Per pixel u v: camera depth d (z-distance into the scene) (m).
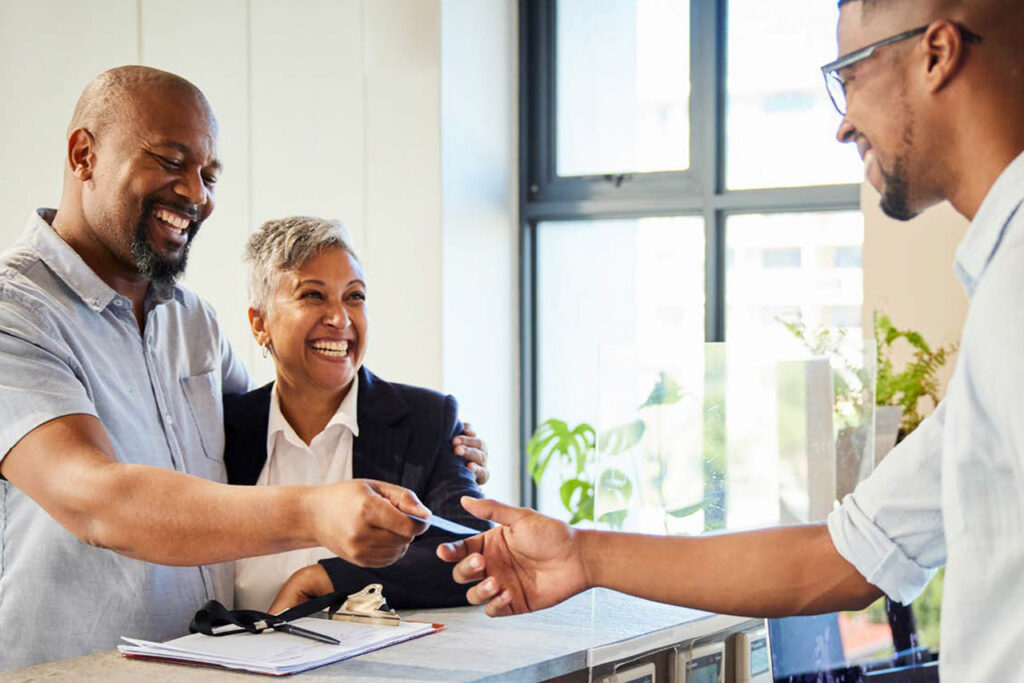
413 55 4.12
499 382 4.41
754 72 4.16
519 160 4.49
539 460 4.45
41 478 1.73
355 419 2.22
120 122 1.96
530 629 1.90
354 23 4.22
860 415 1.59
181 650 1.70
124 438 1.99
